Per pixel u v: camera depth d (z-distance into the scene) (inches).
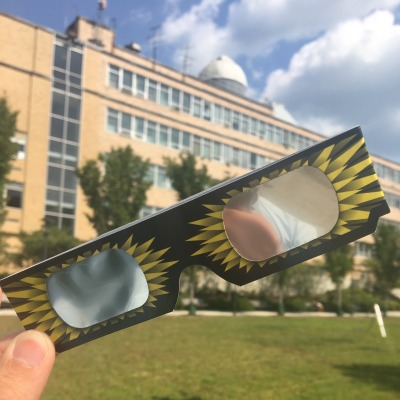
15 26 1101.1
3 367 44.2
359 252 1804.9
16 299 46.8
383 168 1989.4
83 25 1259.8
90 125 1201.4
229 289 1288.1
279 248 45.3
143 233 46.5
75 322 46.9
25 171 1083.3
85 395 259.8
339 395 263.0
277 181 45.1
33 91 1111.6
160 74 1393.9
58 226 1116.5
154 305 46.5
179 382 296.5
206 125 1502.2
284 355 419.2
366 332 672.4
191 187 1005.2
